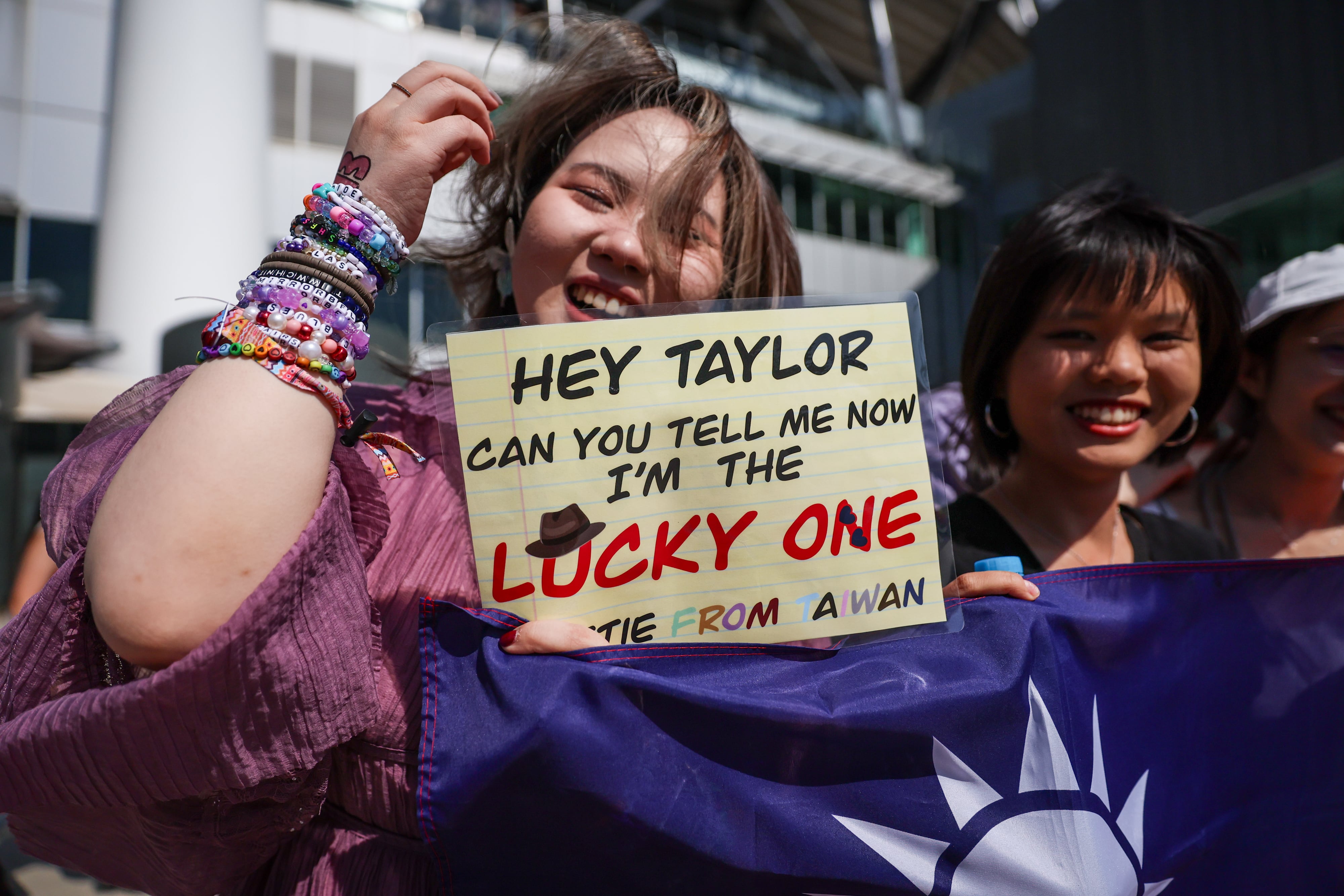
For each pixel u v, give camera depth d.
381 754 0.83
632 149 1.03
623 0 17.17
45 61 10.45
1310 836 1.02
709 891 0.82
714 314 0.85
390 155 0.77
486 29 13.12
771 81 18.39
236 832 0.76
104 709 0.64
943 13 21.09
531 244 1.04
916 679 0.86
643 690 0.78
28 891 1.79
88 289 10.62
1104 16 13.89
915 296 0.89
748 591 0.83
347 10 12.18
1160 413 1.22
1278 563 1.04
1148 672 0.97
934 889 0.82
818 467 0.85
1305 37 10.31
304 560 0.66
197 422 0.65
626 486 0.82
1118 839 0.90
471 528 0.80
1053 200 1.26
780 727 0.82
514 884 0.80
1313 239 10.71
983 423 1.41
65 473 0.80
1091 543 1.29
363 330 0.72
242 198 9.98
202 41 9.80
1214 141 11.70
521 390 0.82
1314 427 1.50
